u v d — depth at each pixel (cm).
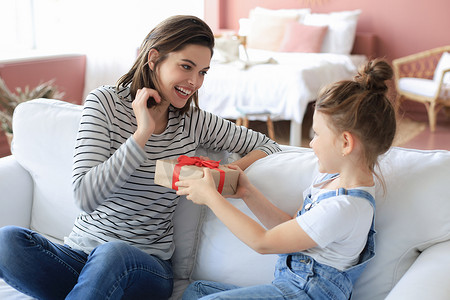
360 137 110
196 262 150
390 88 116
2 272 124
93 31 522
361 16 606
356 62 553
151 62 135
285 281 116
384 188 124
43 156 167
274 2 643
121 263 119
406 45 593
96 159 129
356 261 120
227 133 154
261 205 133
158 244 144
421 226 125
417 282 107
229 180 129
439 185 127
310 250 116
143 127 126
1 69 416
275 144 161
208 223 147
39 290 128
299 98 411
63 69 497
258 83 421
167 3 589
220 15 668
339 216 108
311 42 559
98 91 138
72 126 164
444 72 483
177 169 125
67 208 165
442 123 540
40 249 127
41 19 523
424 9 576
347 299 117
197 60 132
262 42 589
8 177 168
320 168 119
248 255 139
